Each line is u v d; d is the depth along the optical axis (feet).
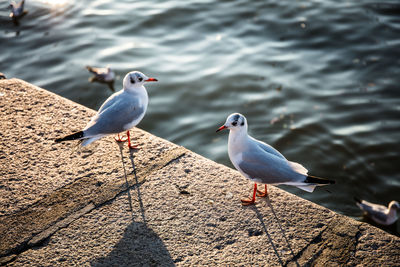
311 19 45.39
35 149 17.70
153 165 17.11
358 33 43.06
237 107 35.01
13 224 14.35
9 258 13.21
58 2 49.32
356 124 33.24
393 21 44.65
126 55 40.57
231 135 15.87
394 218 26.76
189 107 35.19
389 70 38.27
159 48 41.57
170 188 15.99
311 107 34.86
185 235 14.11
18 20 45.85
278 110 34.63
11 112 19.77
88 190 15.80
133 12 47.14
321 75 38.09
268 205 15.39
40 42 42.27
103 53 40.60
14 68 38.81
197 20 45.80
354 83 37.06
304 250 13.65
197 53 40.98
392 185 28.99
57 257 13.28
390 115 33.83
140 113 18.43
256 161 15.37
